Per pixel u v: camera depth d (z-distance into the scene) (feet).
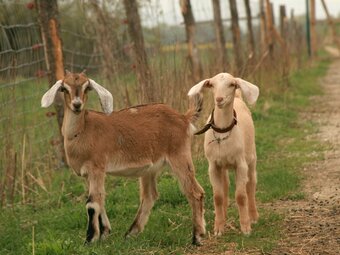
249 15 66.08
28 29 41.16
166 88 35.88
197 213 25.36
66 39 55.47
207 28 67.87
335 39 129.08
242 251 24.13
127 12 39.81
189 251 24.44
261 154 40.06
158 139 25.62
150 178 26.45
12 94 32.99
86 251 23.66
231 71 46.21
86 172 24.85
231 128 25.71
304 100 62.44
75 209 29.45
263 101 55.11
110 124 25.18
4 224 28.27
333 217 28.04
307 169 36.68
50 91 23.90
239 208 26.08
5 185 31.89
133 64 37.47
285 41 80.53
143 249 24.20
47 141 37.83
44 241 25.00
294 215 28.55
